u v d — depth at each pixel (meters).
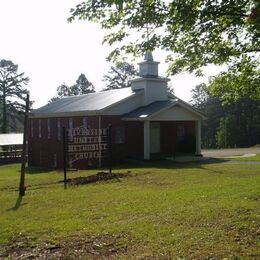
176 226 9.11
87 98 38.84
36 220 10.91
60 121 37.34
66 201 13.62
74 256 7.71
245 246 7.46
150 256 7.25
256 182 15.26
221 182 15.95
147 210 11.09
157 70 34.47
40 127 41.12
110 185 17.11
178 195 13.21
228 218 9.49
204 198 12.27
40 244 8.62
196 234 8.36
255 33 8.52
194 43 9.02
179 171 21.30
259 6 7.04
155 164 28.39
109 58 9.54
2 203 14.07
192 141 34.81
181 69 10.02
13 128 80.94
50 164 39.41
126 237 8.59
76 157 29.86
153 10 8.23
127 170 23.62
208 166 23.91
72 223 10.19
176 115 31.84
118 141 32.00
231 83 10.98
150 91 33.84
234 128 74.81
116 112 32.19
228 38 9.09
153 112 30.50
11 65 73.88
